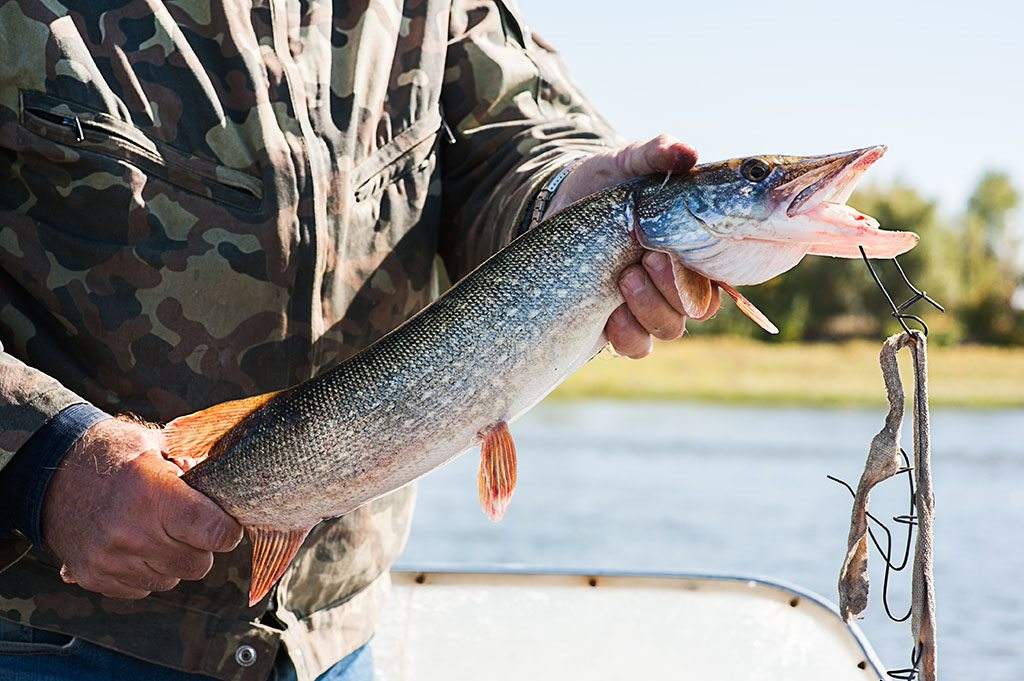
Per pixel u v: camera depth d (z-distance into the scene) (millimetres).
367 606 1210
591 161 1125
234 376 1072
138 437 961
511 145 1214
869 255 1049
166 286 1045
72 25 1028
